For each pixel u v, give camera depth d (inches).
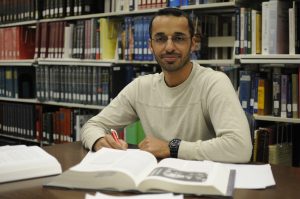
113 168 37.5
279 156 85.9
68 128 129.6
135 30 106.6
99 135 58.2
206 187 35.2
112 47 116.6
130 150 45.7
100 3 123.2
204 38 99.8
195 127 61.5
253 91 88.9
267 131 85.9
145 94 66.5
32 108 142.7
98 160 40.8
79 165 39.9
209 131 62.1
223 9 97.4
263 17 85.4
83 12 119.7
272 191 37.8
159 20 59.0
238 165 47.5
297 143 91.4
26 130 145.7
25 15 139.6
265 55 84.7
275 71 89.2
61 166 47.6
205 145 50.2
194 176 37.4
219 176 38.5
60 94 130.3
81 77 122.5
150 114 65.4
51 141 136.2
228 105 55.4
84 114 127.0
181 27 58.5
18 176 41.3
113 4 115.4
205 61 94.7
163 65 60.6
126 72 115.0
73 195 36.6
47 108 142.3
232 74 95.7
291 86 84.5
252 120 61.6
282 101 85.8
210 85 59.6
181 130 62.4
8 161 42.5
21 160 43.0
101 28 115.0
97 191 37.4
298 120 83.0
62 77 128.9
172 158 46.1
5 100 156.0
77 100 124.6
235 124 52.4
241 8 89.0
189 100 61.9
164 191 35.7
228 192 35.6
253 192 37.3
